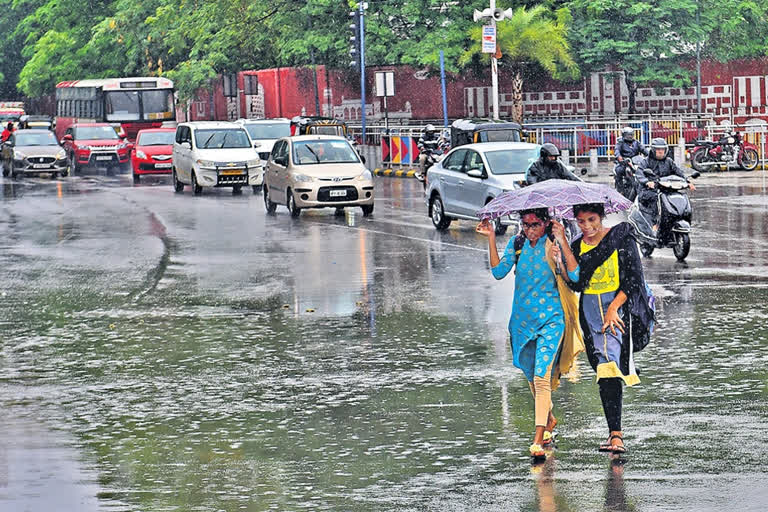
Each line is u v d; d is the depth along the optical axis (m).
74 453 20.59
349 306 36.31
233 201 81.12
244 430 22.03
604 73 124.50
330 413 23.20
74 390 25.75
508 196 20.73
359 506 17.20
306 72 134.88
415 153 107.12
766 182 84.38
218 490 18.19
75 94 144.25
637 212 46.31
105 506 17.42
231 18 145.25
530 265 20.53
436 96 126.19
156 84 133.75
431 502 17.33
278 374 26.94
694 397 23.77
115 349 30.33
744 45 125.19
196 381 26.42
